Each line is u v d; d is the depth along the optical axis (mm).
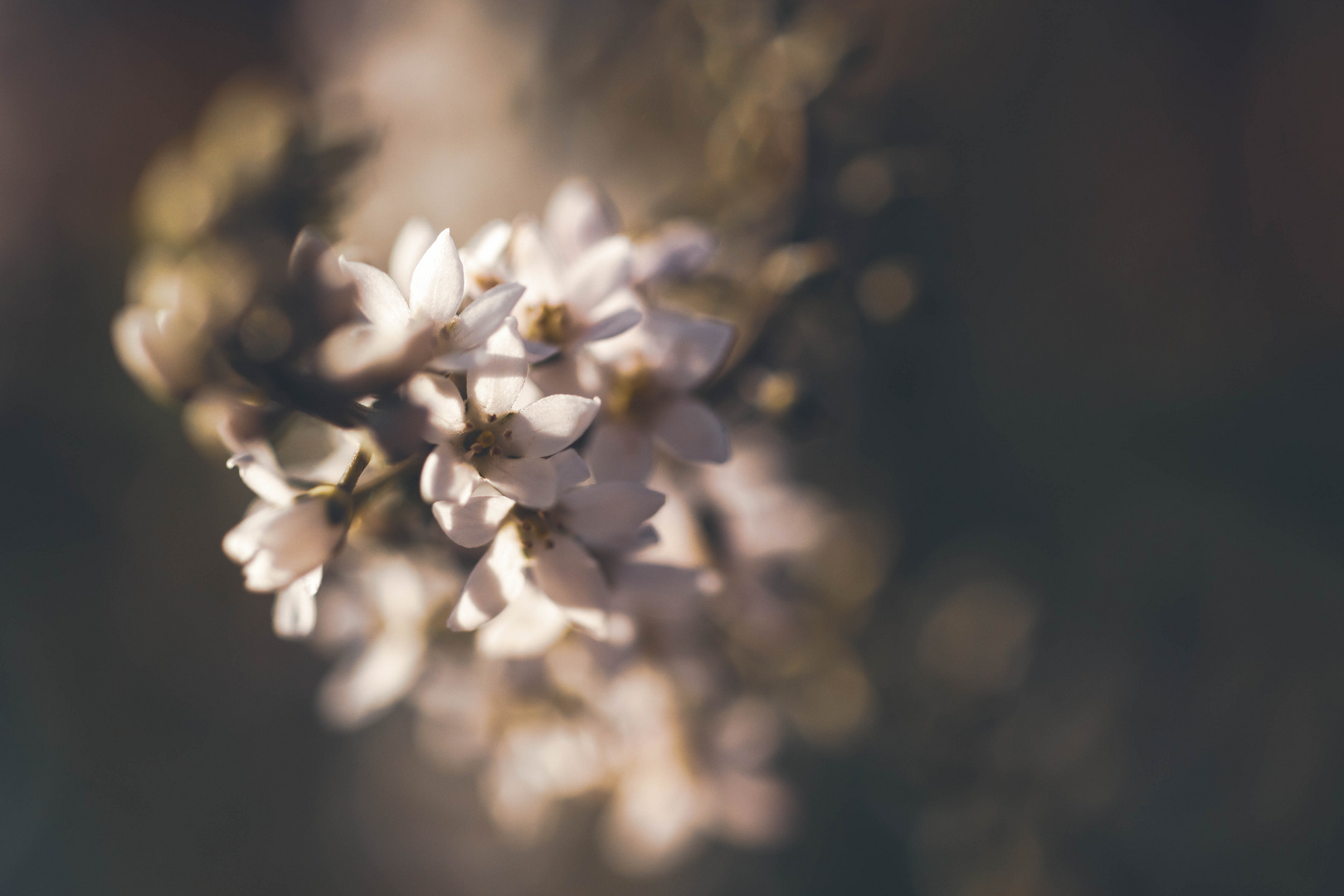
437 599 101
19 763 176
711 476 103
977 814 138
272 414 82
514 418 79
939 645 153
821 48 104
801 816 143
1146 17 216
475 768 169
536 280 85
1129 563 179
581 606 82
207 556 178
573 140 154
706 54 108
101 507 182
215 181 95
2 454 183
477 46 162
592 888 161
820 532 111
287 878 175
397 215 145
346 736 179
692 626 104
